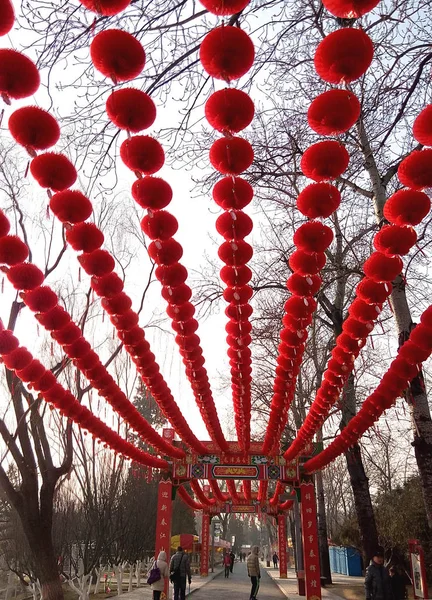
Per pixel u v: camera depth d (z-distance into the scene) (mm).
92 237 4352
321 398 8469
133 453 12000
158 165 3600
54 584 9891
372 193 9961
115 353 11445
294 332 6148
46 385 7109
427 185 3611
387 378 7223
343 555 33188
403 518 20266
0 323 5734
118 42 2877
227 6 2713
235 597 21078
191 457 14781
